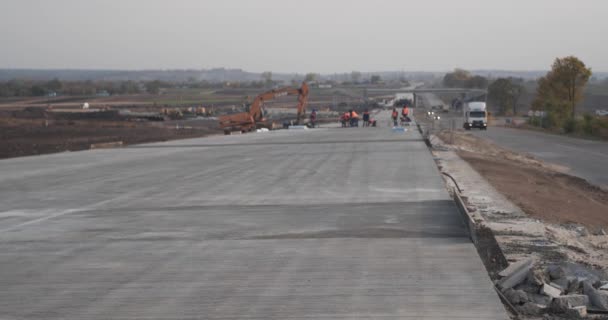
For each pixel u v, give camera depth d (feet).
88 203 54.34
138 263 33.19
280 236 38.88
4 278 30.99
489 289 27.32
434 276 29.43
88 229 42.65
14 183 70.44
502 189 73.00
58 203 54.80
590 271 31.30
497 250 34.73
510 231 41.27
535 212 59.06
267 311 25.34
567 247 38.86
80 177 74.84
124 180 70.59
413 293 26.99
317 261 32.71
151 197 56.90
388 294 26.96
